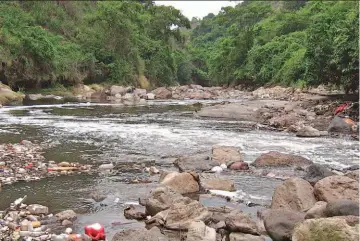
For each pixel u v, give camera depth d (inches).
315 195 310.2
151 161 470.6
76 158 473.7
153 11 2645.2
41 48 1294.3
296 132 688.4
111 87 1573.6
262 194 357.7
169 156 497.4
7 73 1177.4
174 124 767.1
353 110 880.9
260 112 916.6
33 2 1798.7
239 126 753.0
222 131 691.4
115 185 373.1
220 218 289.0
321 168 400.8
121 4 2295.8
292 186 310.8
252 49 2159.2
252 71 2080.5
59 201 326.3
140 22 2429.9
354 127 682.8
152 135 639.1
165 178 366.3
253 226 267.1
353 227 216.5
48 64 1337.4
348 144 586.6
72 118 817.5
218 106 1021.2
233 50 2374.5
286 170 441.7
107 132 657.0
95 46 1760.6
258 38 2354.8
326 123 777.6
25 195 336.5
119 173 415.8
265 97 1528.1
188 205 287.1
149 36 2442.2
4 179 376.5
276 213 264.7
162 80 2172.7
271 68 1948.8
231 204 330.0
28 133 621.6
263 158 466.6
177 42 3038.9
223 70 2460.6
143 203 321.7
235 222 267.4
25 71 1242.6
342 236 213.8
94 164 449.1
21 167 418.6
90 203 324.2
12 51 1205.7
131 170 427.8
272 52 2025.1
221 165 452.4
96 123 754.8
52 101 1194.0
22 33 1291.8
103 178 395.5
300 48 1856.5
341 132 675.4
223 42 2549.2
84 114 895.7
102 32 1803.6
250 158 494.0
